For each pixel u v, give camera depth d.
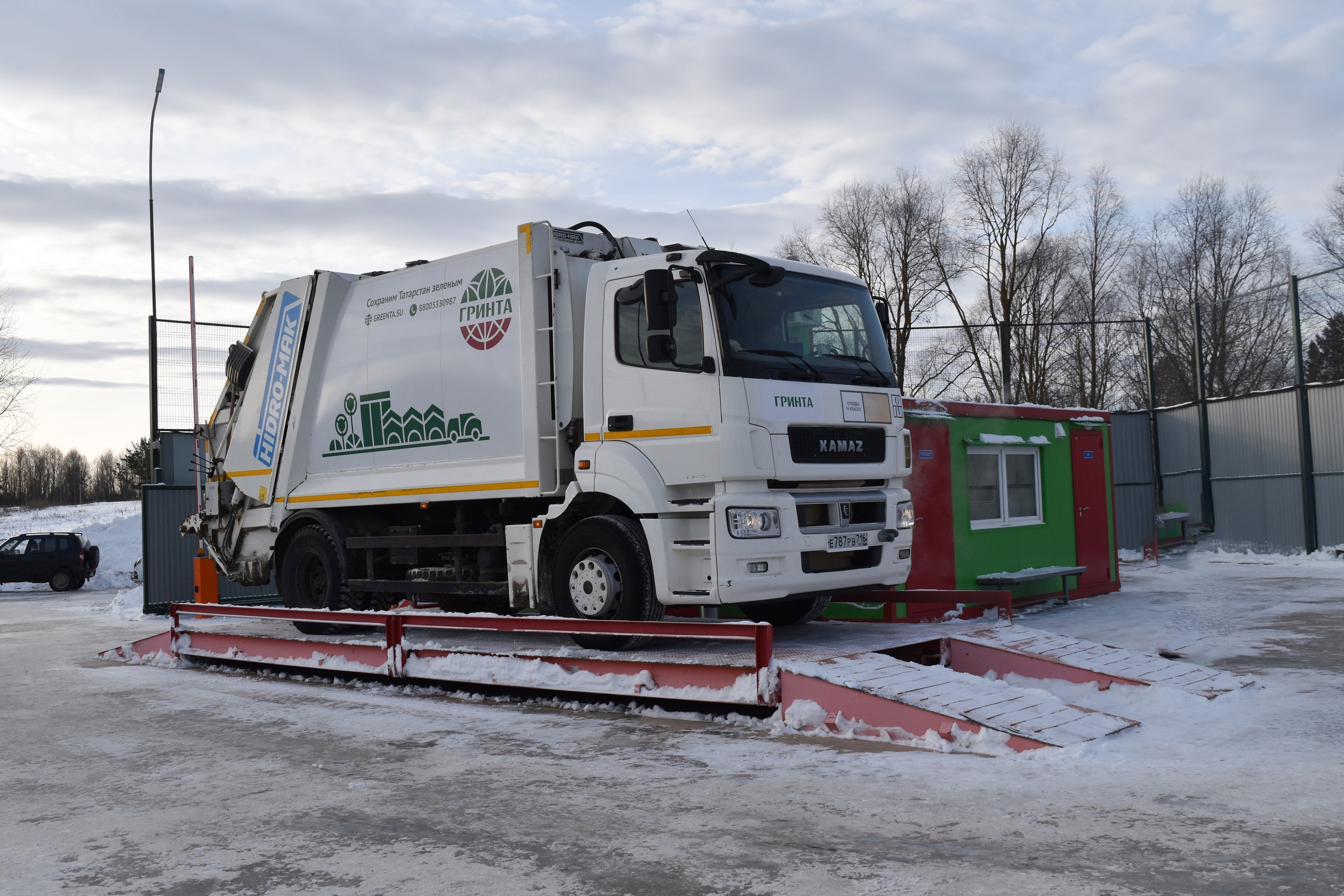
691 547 7.39
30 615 19.27
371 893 3.78
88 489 83.31
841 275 8.48
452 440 9.32
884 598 9.12
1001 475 13.49
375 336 10.22
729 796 4.90
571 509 8.37
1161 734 5.90
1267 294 21.20
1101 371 27.11
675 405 7.52
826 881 3.72
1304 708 6.55
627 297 7.82
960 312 42.09
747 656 6.99
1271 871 3.67
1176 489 24.03
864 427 8.00
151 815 4.96
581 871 3.93
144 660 11.05
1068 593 14.02
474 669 7.95
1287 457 20.55
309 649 9.25
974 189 41.69
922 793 4.83
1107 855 3.90
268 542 11.45
